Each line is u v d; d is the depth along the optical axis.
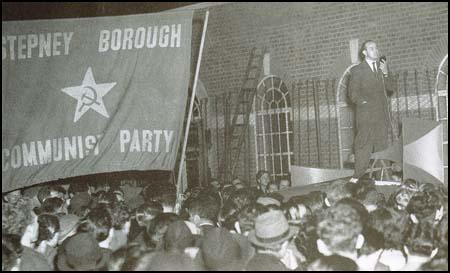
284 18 13.62
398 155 9.43
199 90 14.81
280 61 13.76
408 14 11.84
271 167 14.12
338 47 12.85
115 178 12.50
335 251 3.23
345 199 3.75
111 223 4.41
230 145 14.39
